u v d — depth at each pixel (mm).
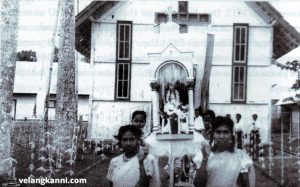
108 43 17562
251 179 5055
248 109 17641
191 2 17531
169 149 7848
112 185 5402
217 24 17672
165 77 8891
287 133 21625
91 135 17156
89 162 11648
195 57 10438
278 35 18234
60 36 12367
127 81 17578
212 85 17641
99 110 17391
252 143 13172
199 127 9719
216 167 5016
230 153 5098
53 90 23531
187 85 8789
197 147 7922
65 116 12172
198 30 17547
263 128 17531
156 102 8781
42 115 14734
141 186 5508
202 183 5598
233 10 17688
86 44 19656
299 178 9859
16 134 14664
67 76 12289
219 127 5105
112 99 17500
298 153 13602
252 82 17766
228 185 4965
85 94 24422
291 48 18703
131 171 5316
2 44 9141
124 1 17516
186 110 8680
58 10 15242
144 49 17625
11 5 9188
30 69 27969
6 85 9086
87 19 17188
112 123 17250
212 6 17625
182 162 7809
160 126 8656
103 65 17578
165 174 8102
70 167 10461
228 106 17625
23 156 11547
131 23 17562
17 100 27719
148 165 5570
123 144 5367
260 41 17750
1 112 8992
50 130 14594
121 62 17578
